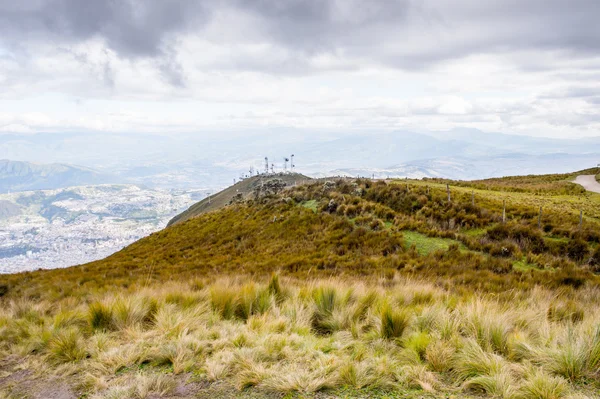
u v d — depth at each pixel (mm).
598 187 42844
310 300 7047
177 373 4254
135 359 4730
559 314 6453
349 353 4664
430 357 4121
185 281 11984
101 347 5160
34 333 6043
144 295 7598
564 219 16656
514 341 4461
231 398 3572
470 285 9898
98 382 4059
